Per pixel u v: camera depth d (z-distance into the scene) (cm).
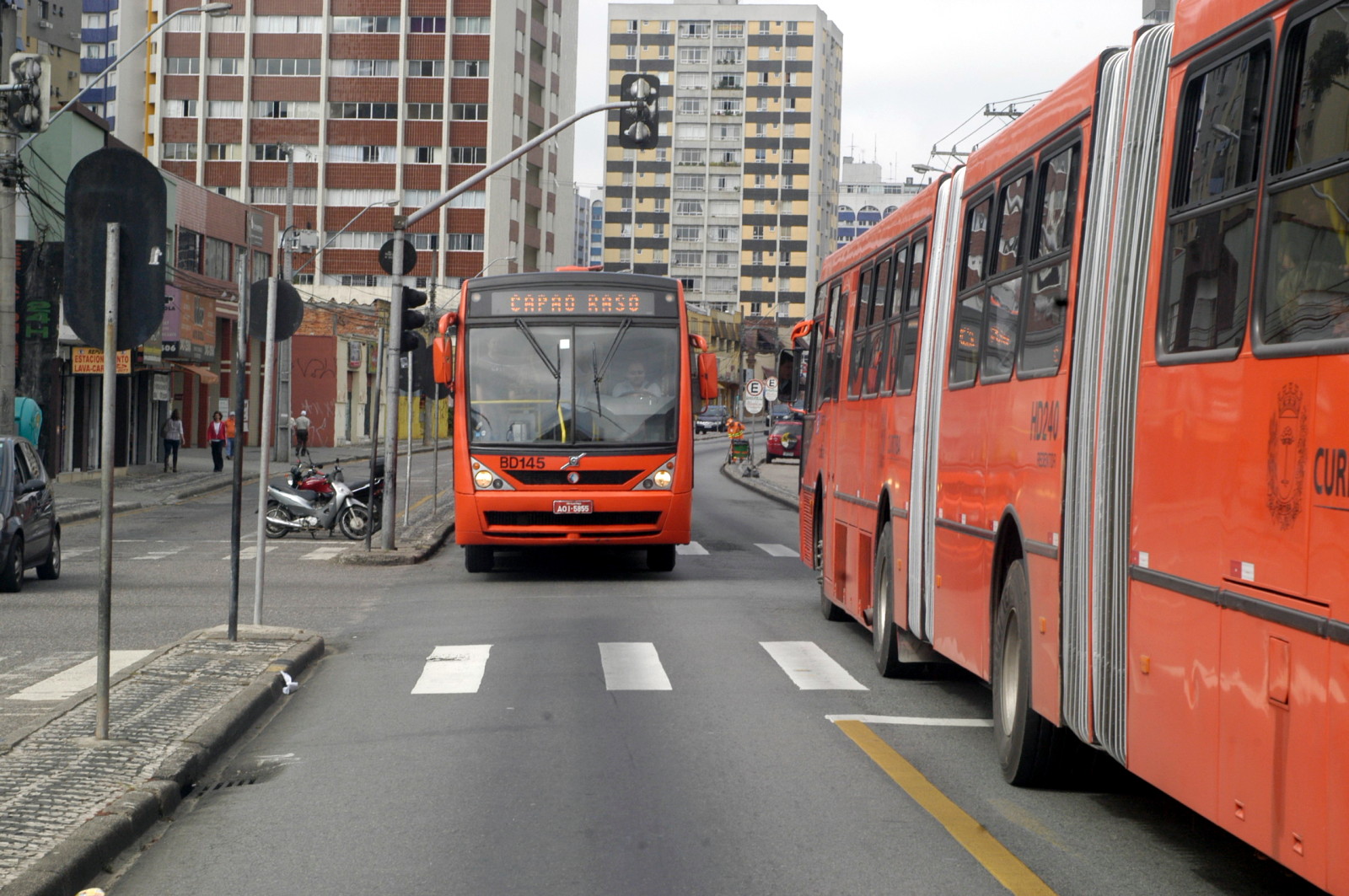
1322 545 426
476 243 9688
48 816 654
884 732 927
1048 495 708
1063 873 606
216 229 6231
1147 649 567
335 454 6419
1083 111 707
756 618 1568
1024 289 790
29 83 2350
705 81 16200
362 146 9731
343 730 934
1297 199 459
